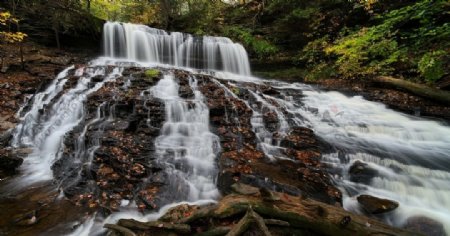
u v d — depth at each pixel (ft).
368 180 17.94
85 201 15.08
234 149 21.09
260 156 20.49
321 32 47.96
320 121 27.02
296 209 11.78
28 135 22.33
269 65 50.26
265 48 50.34
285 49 51.11
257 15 57.00
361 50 40.11
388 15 32.53
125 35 45.27
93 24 42.39
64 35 40.55
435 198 16.15
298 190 16.17
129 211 14.47
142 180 16.84
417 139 24.07
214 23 60.13
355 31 44.16
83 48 42.34
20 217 13.69
